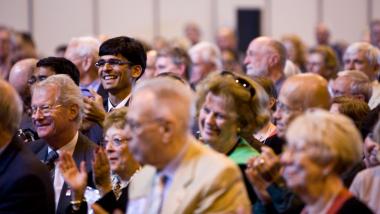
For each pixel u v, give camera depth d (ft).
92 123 24.07
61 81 21.84
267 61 30.81
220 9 62.34
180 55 34.94
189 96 15.39
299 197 16.57
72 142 21.79
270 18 63.05
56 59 25.72
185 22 61.87
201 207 15.24
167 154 15.25
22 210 17.42
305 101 18.75
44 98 21.56
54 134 21.52
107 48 25.27
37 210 17.61
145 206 15.84
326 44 53.98
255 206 17.06
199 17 62.08
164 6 61.41
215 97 18.15
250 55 31.14
